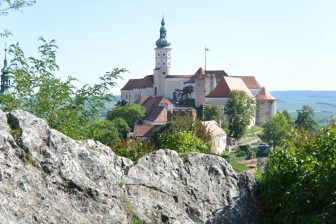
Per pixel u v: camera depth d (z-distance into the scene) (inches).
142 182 319.9
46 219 252.7
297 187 346.0
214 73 7160.4
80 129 484.4
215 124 4153.5
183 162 354.6
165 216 306.2
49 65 504.4
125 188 308.8
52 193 267.9
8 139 272.1
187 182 341.7
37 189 263.6
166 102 5984.3
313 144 386.9
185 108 5866.1
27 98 488.4
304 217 330.0
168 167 340.5
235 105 5177.2
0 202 243.3
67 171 282.2
